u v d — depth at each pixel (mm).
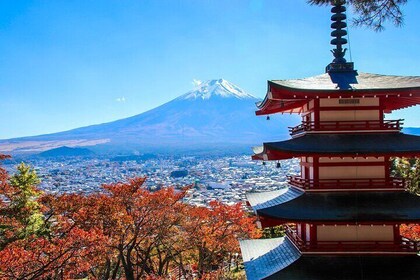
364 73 24234
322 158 20953
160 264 41594
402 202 20109
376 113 21250
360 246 20250
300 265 20125
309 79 23062
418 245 20750
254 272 21344
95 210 35906
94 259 31953
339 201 20328
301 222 19344
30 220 37281
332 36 24672
